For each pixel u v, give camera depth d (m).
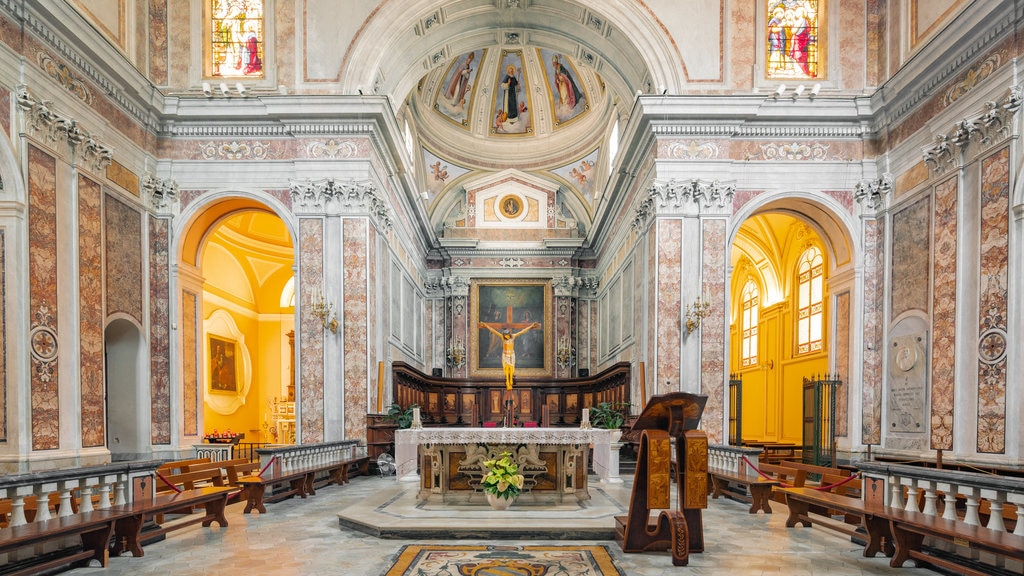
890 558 6.18
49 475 5.62
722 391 12.62
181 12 13.70
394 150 15.13
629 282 16.39
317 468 10.56
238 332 21.22
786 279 20.44
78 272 10.55
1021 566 4.97
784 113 12.96
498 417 23.09
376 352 13.87
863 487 6.76
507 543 6.78
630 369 15.71
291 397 21.27
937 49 10.79
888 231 12.65
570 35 15.47
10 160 9.14
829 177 13.17
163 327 13.20
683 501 6.21
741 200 13.16
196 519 7.40
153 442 13.02
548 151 24.45
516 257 24.31
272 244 21.86
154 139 13.29
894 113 12.46
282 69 13.59
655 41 13.49
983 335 9.82
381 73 14.12
